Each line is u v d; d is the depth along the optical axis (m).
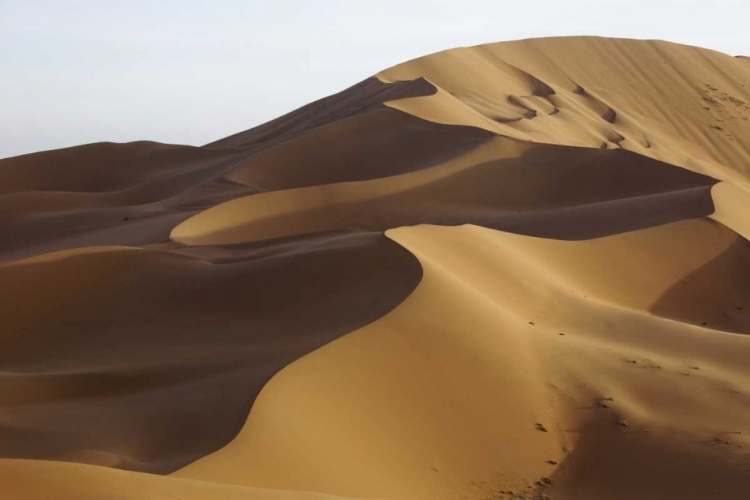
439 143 43.28
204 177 47.78
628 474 12.70
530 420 14.05
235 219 33.41
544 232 30.56
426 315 15.87
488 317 16.92
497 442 13.34
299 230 33.59
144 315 19.64
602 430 13.93
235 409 11.98
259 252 24.14
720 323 25.00
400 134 44.59
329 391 12.91
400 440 12.69
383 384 13.64
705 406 14.55
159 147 58.75
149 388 14.69
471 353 15.28
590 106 70.56
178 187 48.03
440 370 14.49
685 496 11.95
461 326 16.00
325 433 11.91
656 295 25.50
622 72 78.50
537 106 63.69
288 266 20.09
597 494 12.34
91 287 21.20
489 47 74.94
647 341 18.45
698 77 81.19
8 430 12.41
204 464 10.01
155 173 54.69
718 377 15.88
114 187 54.44
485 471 12.70
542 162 39.53
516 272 21.80
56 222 41.41
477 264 21.17
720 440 13.20
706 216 29.41
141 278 21.50
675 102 76.44
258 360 14.79
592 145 58.31
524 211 35.81
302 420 11.86
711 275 26.97
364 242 20.50
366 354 14.13
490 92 64.81
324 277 19.27
